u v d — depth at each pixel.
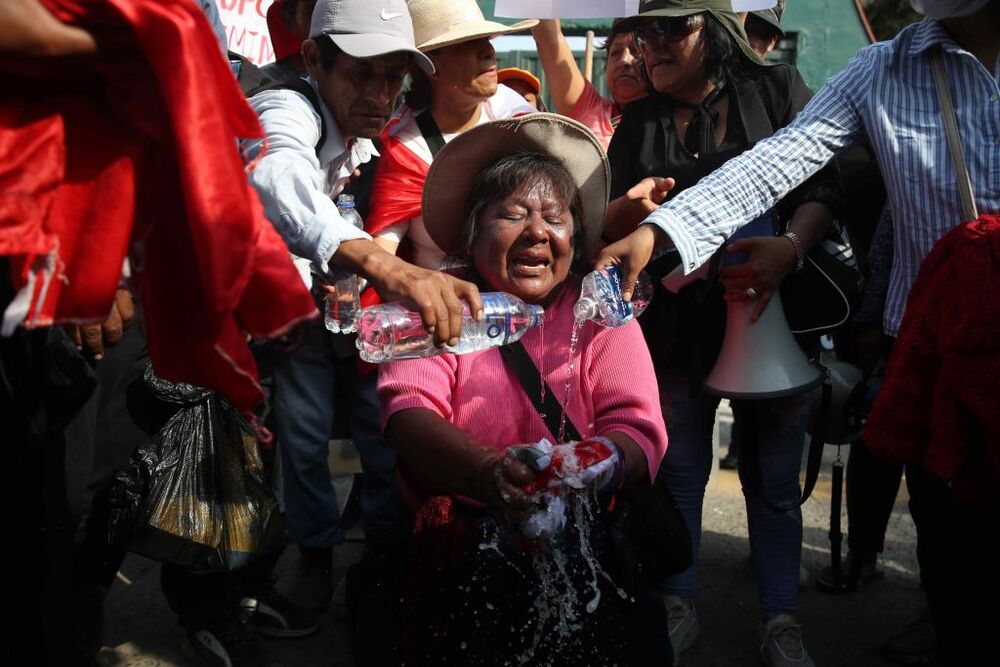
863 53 2.66
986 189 2.35
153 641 3.13
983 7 2.33
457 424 2.26
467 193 2.40
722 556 4.03
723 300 2.95
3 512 1.84
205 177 1.34
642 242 2.47
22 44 1.34
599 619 2.12
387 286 2.03
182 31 1.35
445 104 3.15
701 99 3.17
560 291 2.38
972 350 2.10
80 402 2.12
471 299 1.96
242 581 2.91
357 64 2.67
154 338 1.57
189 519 2.57
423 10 3.10
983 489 2.18
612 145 3.27
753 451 3.06
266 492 2.75
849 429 3.29
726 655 3.20
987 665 2.33
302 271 2.98
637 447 2.20
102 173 1.45
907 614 3.51
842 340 3.76
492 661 2.08
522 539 2.02
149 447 2.61
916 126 2.44
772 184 2.63
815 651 3.22
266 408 3.30
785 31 8.28
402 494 2.33
